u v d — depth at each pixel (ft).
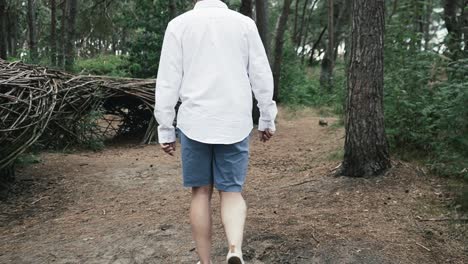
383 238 11.16
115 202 15.42
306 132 29.66
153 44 42.39
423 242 10.99
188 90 8.38
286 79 47.62
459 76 16.78
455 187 13.82
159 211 14.10
